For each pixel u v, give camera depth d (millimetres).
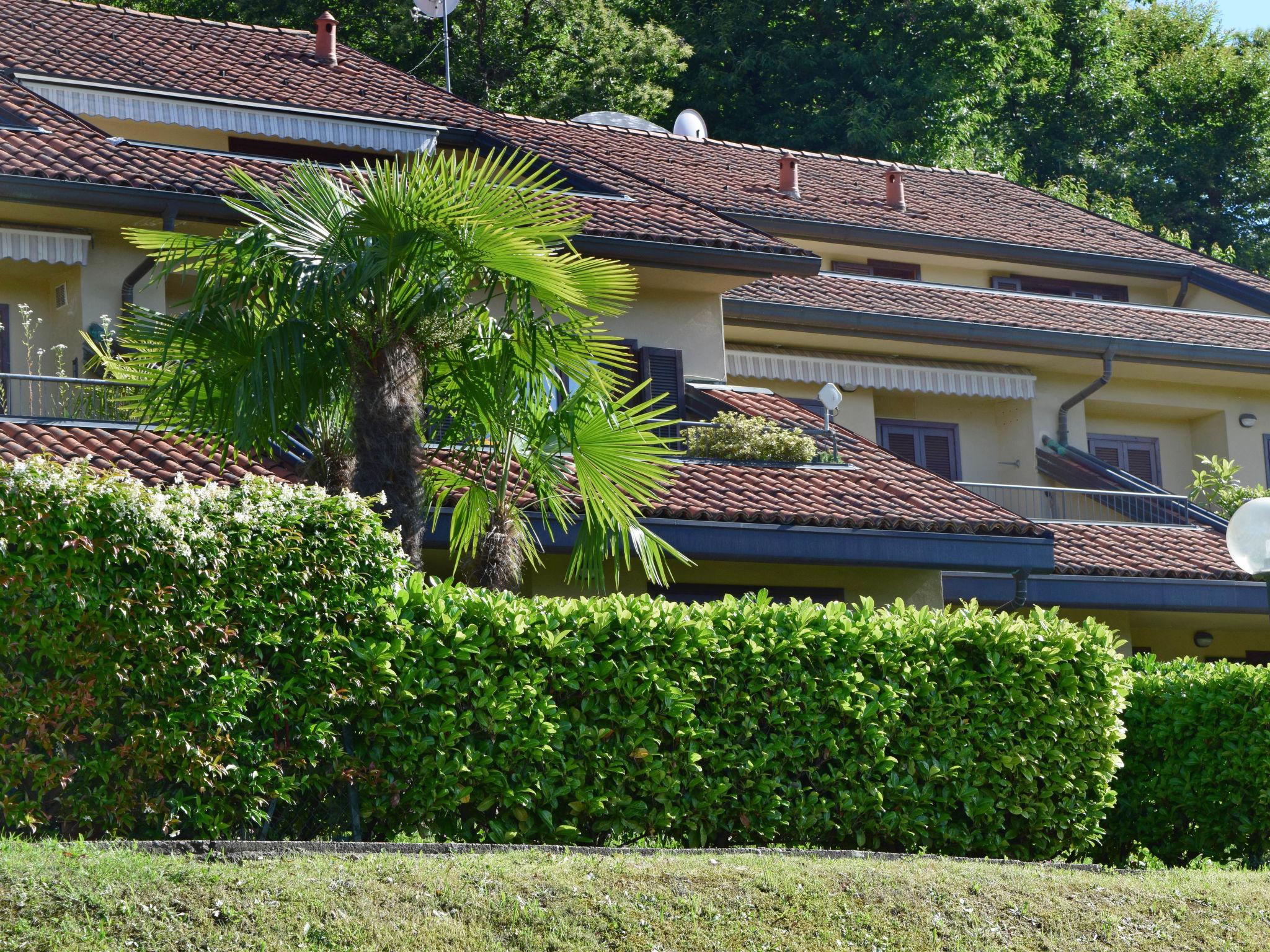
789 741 13484
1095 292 35969
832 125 54125
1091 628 15312
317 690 11477
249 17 48781
